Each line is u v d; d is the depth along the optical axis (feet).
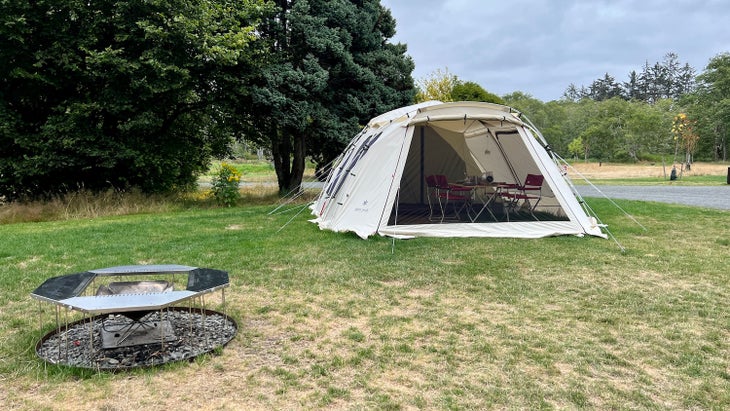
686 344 12.75
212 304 16.15
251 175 137.90
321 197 41.01
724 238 27.32
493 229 27.94
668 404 9.76
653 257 22.52
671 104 245.86
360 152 31.91
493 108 28.45
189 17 40.91
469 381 10.73
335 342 12.98
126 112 43.34
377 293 17.39
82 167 43.19
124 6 39.01
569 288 17.83
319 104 47.88
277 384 10.64
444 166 33.32
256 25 44.50
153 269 14.32
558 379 10.81
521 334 13.44
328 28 48.24
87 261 21.98
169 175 51.47
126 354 12.00
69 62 39.34
